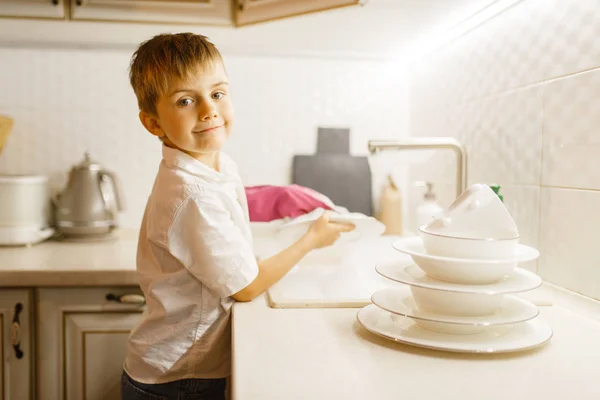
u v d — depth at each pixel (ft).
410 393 1.81
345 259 4.39
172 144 3.55
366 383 1.89
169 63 3.19
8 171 5.86
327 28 4.66
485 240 2.16
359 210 5.99
